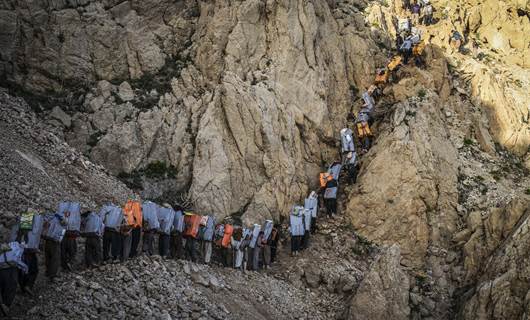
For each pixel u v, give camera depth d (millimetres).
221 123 24031
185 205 22344
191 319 16234
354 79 28875
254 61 26297
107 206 17000
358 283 21859
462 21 33750
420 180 24281
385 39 30781
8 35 23656
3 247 13250
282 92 25750
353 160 25375
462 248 23156
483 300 20062
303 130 25859
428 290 22438
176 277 17828
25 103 23078
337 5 31547
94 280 15711
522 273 19922
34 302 14141
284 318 19453
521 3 34219
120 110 24016
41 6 24578
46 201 17750
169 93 25094
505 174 26422
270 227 21891
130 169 23000
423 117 25969
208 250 19891
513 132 28172
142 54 25625
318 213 24562
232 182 23344
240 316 17828
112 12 25891
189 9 27062
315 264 22406
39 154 20625
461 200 24859
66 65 24375
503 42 33969
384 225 23797
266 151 24109
